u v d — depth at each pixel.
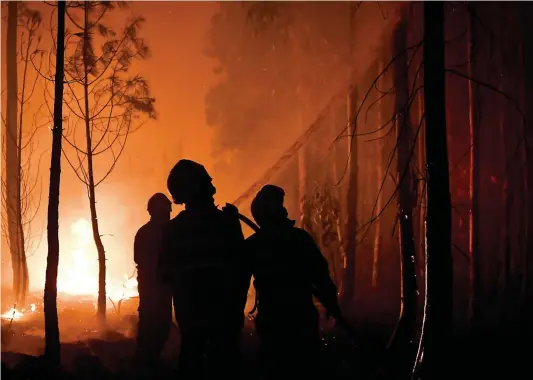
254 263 4.80
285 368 4.66
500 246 13.74
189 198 4.97
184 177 4.95
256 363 7.12
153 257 6.84
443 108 5.17
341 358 7.31
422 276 12.34
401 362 7.05
